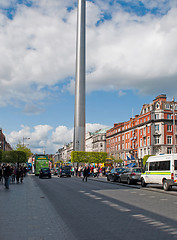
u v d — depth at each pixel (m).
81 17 80.44
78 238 7.01
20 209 11.80
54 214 10.62
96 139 128.38
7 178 23.02
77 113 76.62
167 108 76.56
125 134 93.81
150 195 18.09
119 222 9.08
